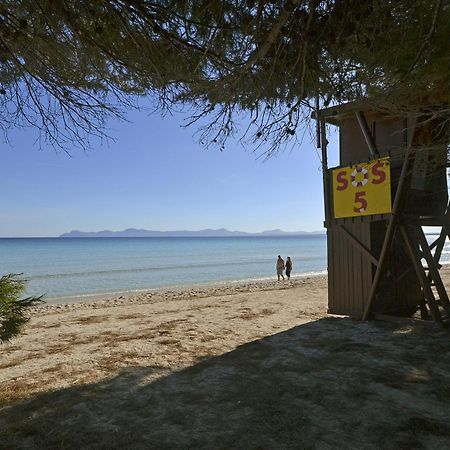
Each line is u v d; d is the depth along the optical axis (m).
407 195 7.91
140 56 2.80
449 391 4.83
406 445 3.60
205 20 2.62
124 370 6.15
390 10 2.58
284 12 2.36
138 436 3.93
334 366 5.93
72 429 4.11
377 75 3.12
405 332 7.66
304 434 3.86
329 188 9.68
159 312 12.25
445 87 3.33
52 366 6.56
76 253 81.50
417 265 7.86
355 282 9.14
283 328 8.89
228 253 81.31
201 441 3.79
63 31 2.58
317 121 3.40
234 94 3.11
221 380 5.53
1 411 4.66
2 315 2.93
